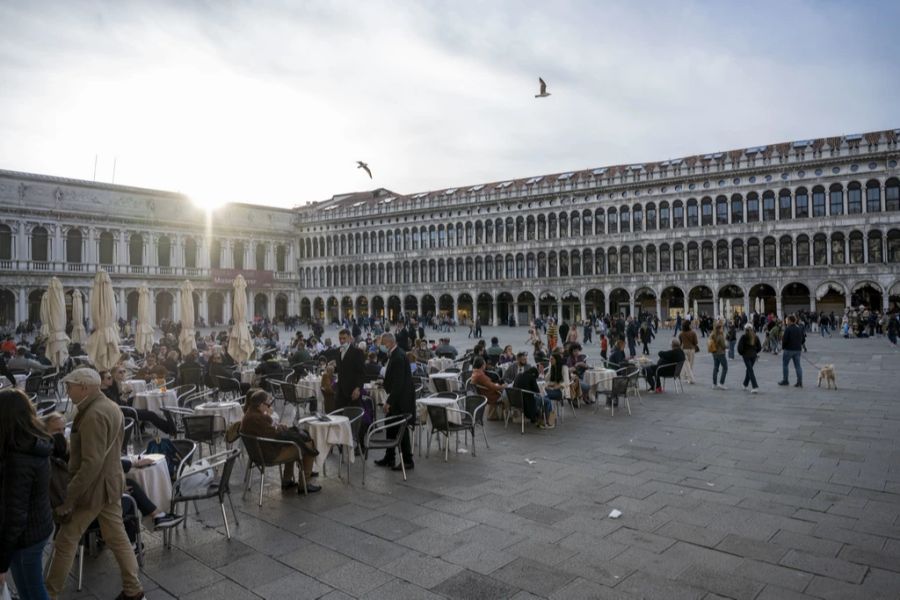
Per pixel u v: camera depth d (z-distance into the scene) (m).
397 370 12.27
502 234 86.50
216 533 8.99
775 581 7.19
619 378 17.70
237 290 27.67
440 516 9.51
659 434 15.03
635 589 7.04
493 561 7.84
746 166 69.75
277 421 14.68
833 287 64.56
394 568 7.68
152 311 86.69
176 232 90.19
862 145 63.72
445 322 76.38
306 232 105.19
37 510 5.77
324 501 10.38
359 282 98.94
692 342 23.75
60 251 78.12
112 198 83.31
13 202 74.12
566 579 7.31
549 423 16.30
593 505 9.90
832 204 65.69
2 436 5.55
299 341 25.83
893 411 17.14
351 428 12.30
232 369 23.20
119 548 6.76
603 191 78.62
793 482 10.90
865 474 11.30
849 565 7.59
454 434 15.67
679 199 74.00
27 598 5.88
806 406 18.25
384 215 95.62
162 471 8.73
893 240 62.31
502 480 11.39
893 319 40.47
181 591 7.20
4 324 75.44
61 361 26.95
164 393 16.91
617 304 79.88
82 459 6.45
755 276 68.62
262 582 7.39
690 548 8.15
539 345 23.11
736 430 15.24
